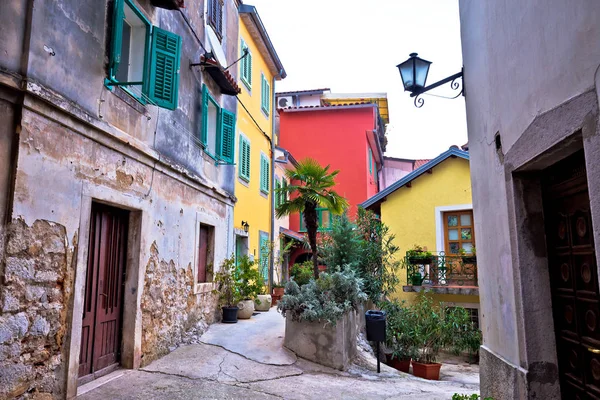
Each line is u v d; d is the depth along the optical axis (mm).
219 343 7438
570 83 2787
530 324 3680
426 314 9602
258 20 12383
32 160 3912
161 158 6441
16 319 3738
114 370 5613
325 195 10031
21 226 3787
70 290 4434
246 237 12234
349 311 7641
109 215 5582
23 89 3762
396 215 12930
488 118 4633
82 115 4543
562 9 2863
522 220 3820
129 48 5969
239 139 11781
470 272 11539
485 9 4641
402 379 7055
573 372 3414
